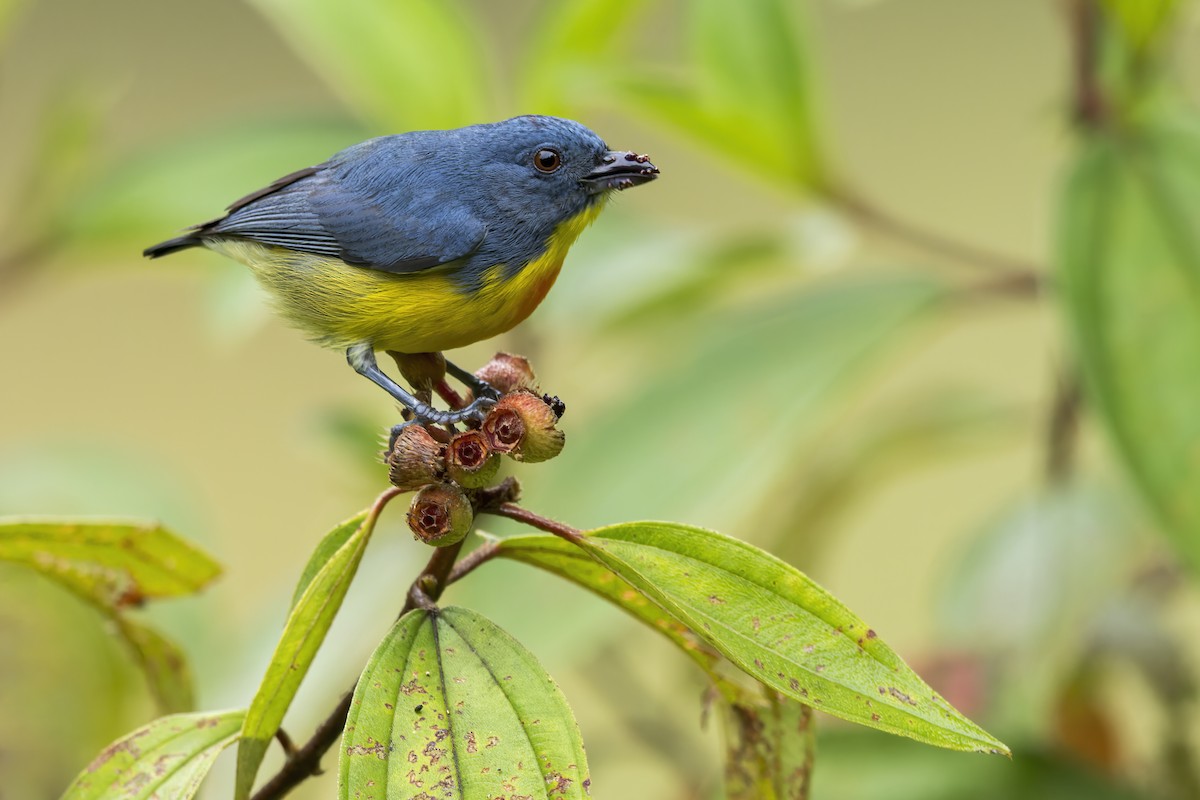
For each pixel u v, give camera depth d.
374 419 10.59
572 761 4.87
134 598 6.41
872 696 4.79
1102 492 9.27
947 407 10.82
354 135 11.02
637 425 9.24
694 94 9.52
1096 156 8.51
